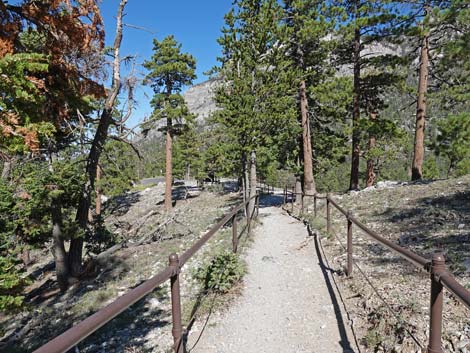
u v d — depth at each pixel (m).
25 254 15.95
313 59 18.25
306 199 18.22
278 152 22.05
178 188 43.12
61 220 11.23
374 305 4.61
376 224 9.32
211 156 22.20
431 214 9.02
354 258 6.77
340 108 19.11
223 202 29.08
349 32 16.83
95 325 1.59
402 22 15.84
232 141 15.84
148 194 40.94
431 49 16.58
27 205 9.00
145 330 5.53
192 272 7.72
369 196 13.72
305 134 19.33
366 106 21.30
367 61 18.22
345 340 4.14
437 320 2.35
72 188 10.80
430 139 16.22
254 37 12.97
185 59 25.17
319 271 6.66
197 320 5.11
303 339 4.29
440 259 2.31
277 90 13.48
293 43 17.47
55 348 1.33
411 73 18.67
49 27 6.84
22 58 5.10
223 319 5.00
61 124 8.72
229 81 13.39
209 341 4.43
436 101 16.27
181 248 11.88
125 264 11.12
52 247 11.39
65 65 7.59
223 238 10.56
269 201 26.11
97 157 11.89
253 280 6.43
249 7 13.00
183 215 23.00
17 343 7.34
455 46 11.95
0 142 5.08
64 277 11.23
